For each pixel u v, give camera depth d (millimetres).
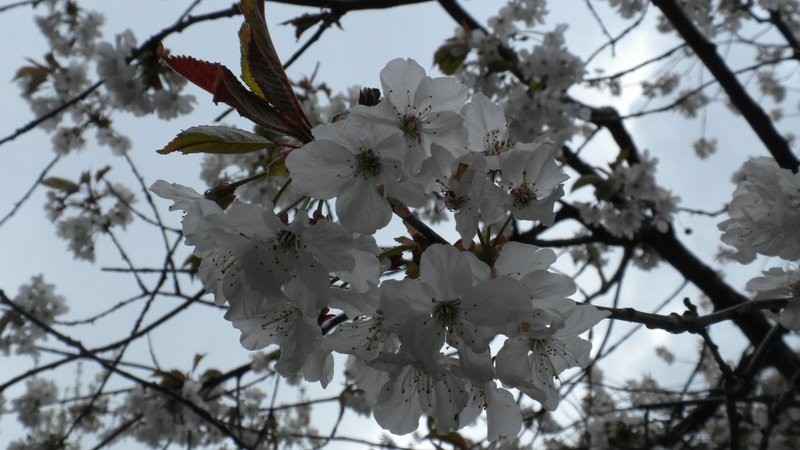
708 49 875
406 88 432
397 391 424
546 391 426
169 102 890
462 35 961
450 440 657
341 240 406
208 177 961
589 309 422
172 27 795
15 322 969
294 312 423
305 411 1205
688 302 469
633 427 1002
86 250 1005
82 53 1060
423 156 420
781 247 490
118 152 1047
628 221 1000
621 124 1177
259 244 410
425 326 401
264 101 429
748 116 872
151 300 728
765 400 652
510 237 935
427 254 400
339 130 411
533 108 908
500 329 399
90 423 1039
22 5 771
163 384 927
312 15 756
